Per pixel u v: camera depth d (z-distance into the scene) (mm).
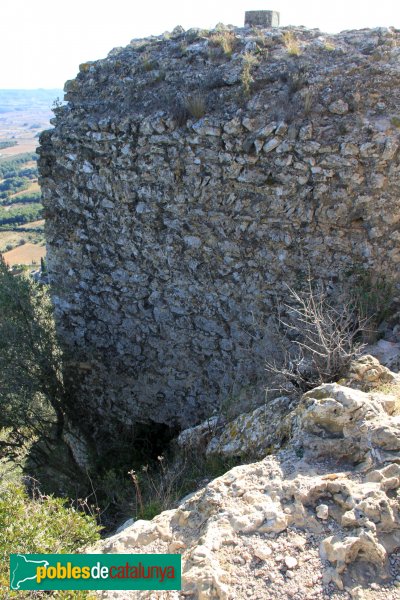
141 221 6230
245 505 3160
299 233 5316
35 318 7445
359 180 4957
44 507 3438
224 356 6152
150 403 6988
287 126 5094
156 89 6133
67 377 7680
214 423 5605
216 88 5688
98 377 7348
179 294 6242
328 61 5387
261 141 5195
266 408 4641
